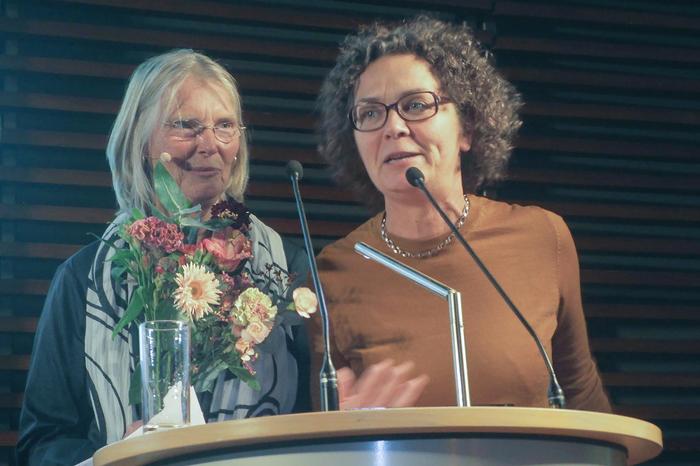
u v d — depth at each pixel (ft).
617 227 18.89
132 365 11.30
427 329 10.68
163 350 8.38
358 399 9.46
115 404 11.19
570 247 11.28
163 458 6.59
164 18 17.38
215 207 10.37
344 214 17.62
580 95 19.35
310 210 17.48
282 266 12.21
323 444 6.11
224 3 17.61
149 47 17.03
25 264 15.93
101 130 16.60
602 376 17.97
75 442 10.75
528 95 19.08
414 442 6.07
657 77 19.63
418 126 10.64
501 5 19.17
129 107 11.95
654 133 19.52
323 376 7.63
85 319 11.48
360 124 10.93
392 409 5.99
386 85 10.85
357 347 10.94
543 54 19.24
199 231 11.27
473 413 6.00
